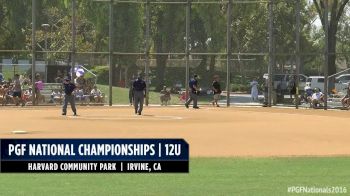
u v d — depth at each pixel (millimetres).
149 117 52875
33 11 69688
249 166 26234
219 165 26391
